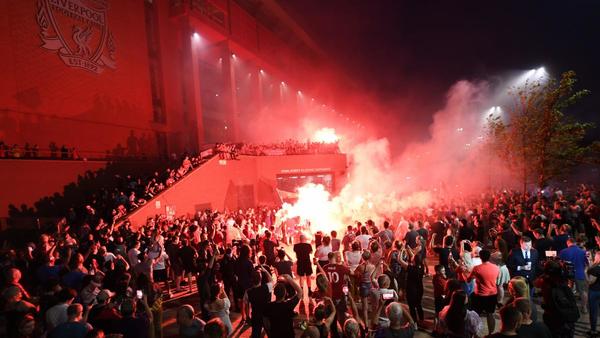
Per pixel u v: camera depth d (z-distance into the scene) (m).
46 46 21.75
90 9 24.89
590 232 12.39
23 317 5.42
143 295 6.41
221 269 10.14
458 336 5.40
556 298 5.61
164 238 14.04
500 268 7.89
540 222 10.59
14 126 19.91
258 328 6.88
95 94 25.02
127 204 18.97
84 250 11.43
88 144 24.33
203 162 25.58
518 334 4.37
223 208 26.98
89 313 5.75
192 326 5.41
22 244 16.39
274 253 11.29
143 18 30.14
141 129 29.03
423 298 10.42
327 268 7.56
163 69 32.19
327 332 5.17
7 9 19.80
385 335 4.88
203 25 35.34
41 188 18.70
